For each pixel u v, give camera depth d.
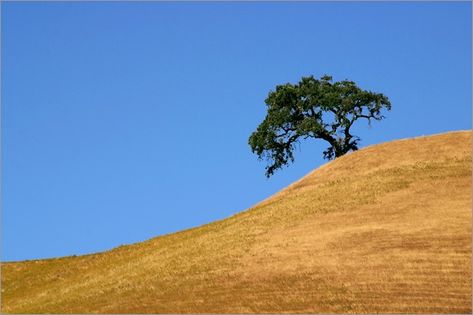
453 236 70.06
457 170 89.00
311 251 71.25
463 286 60.94
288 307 60.59
